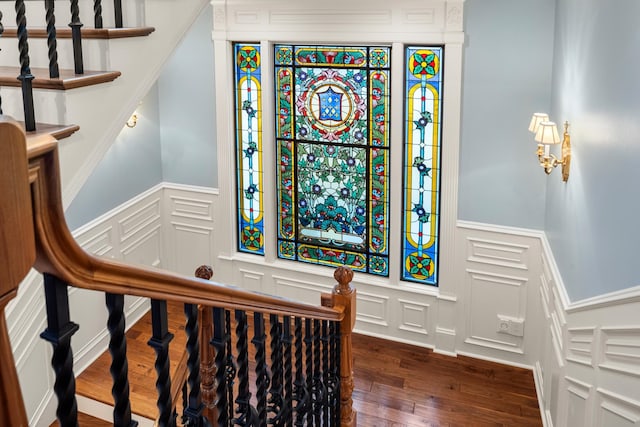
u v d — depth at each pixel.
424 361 5.67
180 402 3.65
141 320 6.04
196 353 1.25
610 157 2.95
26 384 4.25
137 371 5.26
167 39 2.92
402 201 5.65
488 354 5.67
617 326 2.79
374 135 5.59
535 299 5.34
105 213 5.58
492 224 5.34
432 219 5.61
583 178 3.56
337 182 5.86
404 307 5.87
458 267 5.55
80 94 2.38
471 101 5.14
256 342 1.81
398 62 5.23
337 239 6.03
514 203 5.22
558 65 4.55
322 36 5.39
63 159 2.32
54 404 4.68
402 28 5.12
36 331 4.34
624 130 2.70
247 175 6.18
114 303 0.94
